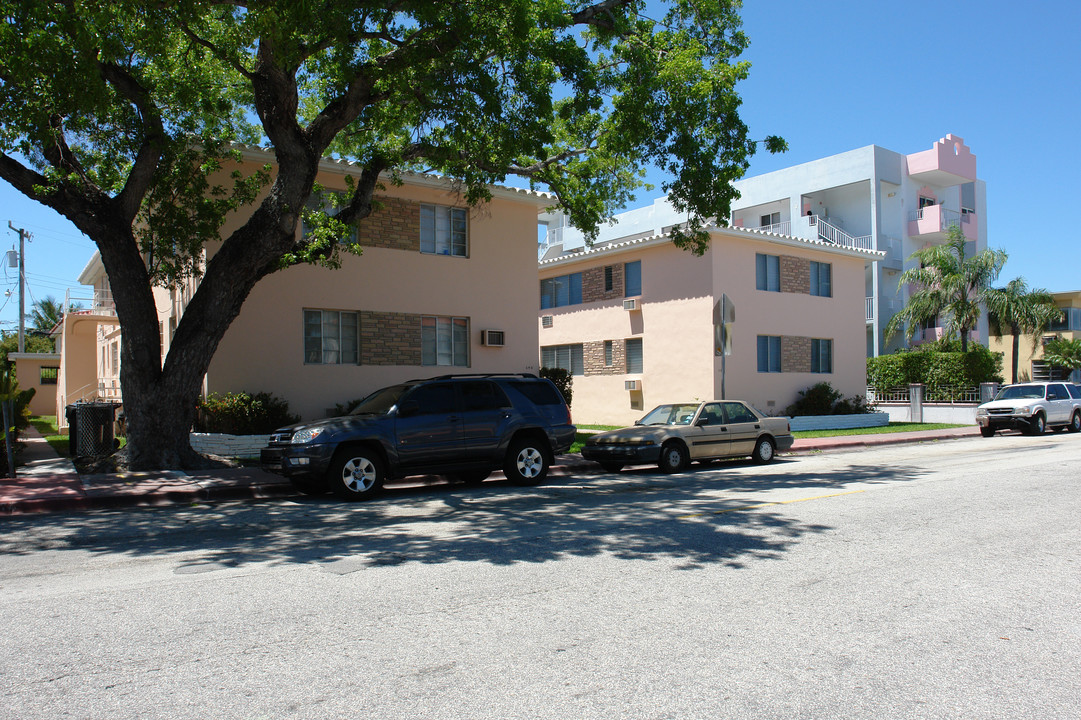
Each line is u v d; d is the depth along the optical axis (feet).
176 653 14.70
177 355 42.42
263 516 31.12
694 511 30.63
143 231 46.11
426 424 37.32
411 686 13.12
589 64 40.93
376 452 36.14
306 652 14.75
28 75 32.04
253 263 41.88
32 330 177.68
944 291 100.68
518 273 65.05
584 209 53.88
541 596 18.61
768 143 45.83
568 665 14.11
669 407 50.88
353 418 36.24
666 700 12.59
